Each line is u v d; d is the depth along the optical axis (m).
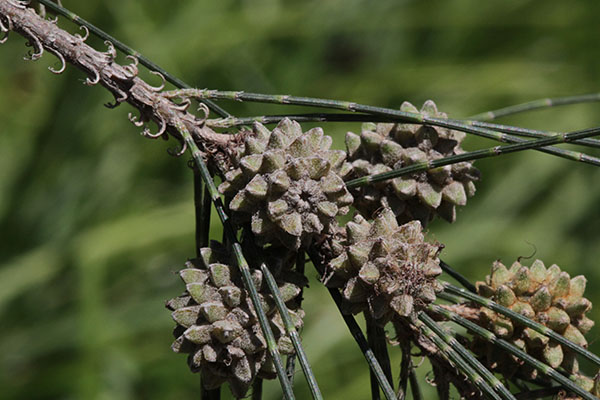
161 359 0.43
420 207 0.26
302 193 0.25
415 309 0.25
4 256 0.46
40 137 0.47
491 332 0.26
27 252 0.45
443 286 0.25
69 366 0.41
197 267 0.26
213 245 0.26
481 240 0.47
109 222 0.46
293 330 0.25
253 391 0.26
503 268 0.26
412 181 0.26
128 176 0.47
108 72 0.26
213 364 0.25
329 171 0.25
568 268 0.47
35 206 0.46
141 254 0.46
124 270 0.45
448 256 0.46
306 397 0.41
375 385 0.26
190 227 0.45
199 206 0.27
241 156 0.26
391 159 0.26
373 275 0.25
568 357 0.26
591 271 0.47
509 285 0.26
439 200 0.26
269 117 0.26
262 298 0.25
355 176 0.27
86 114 0.47
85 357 0.41
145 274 0.45
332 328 0.42
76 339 0.43
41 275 0.43
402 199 0.26
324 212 0.25
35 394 0.41
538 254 0.47
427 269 0.25
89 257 0.43
